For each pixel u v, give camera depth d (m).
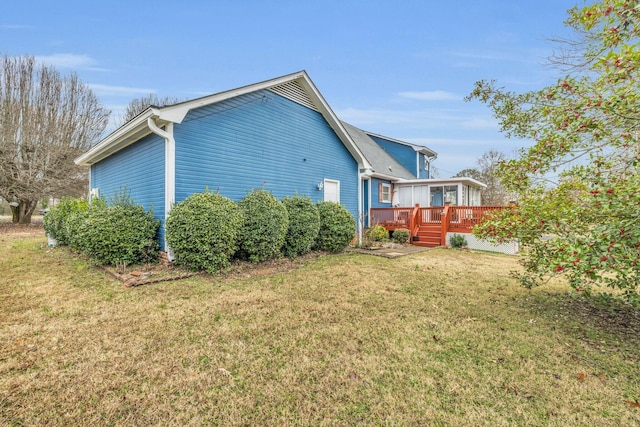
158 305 4.07
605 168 3.25
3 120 16.34
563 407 2.14
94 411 2.07
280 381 2.42
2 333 3.19
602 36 3.24
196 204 5.68
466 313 3.90
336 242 8.44
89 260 6.94
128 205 6.69
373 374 2.52
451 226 10.80
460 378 2.47
